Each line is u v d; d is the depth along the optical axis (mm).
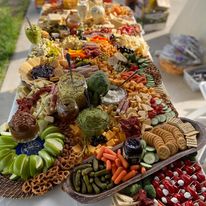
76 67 2488
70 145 1946
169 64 3676
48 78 2369
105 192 1698
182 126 1966
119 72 2473
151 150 1846
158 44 4242
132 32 2982
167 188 1727
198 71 3613
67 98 2029
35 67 2432
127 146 1750
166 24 4586
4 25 4555
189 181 1769
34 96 2197
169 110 2170
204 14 3791
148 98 2225
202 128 1966
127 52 2623
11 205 1752
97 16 3029
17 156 1847
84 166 1797
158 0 4242
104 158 1808
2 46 4203
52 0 3559
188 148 1874
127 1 4430
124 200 1672
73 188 1724
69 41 2719
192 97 3465
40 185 1781
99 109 2062
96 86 2107
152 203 1652
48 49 2625
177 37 3922
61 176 1798
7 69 3895
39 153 1866
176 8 4961
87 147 1932
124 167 1770
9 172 1827
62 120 2053
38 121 2033
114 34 2889
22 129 1872
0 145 1909
